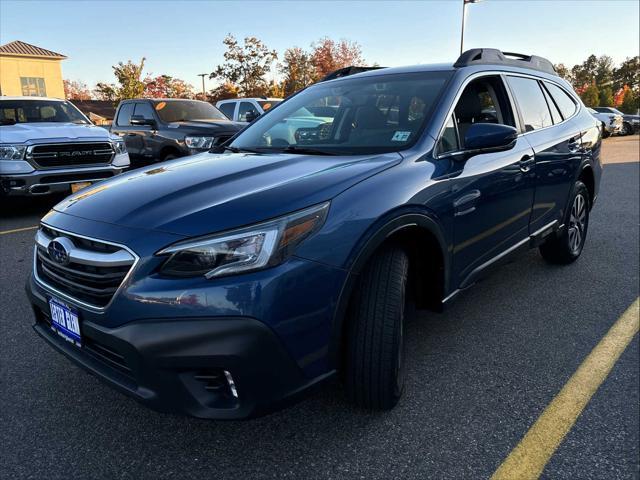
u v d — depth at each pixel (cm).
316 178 221
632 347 310
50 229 230
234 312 181
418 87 306
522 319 351
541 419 239
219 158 292
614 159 1492
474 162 284
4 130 695
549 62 449
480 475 204
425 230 242
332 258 198
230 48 3528
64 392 265
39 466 211
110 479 204
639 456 215
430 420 239
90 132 728
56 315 223
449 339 322
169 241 189
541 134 371
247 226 188
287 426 235
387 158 249
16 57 3750
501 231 315
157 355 183
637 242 545
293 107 352
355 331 219
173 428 236
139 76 3525
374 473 205
